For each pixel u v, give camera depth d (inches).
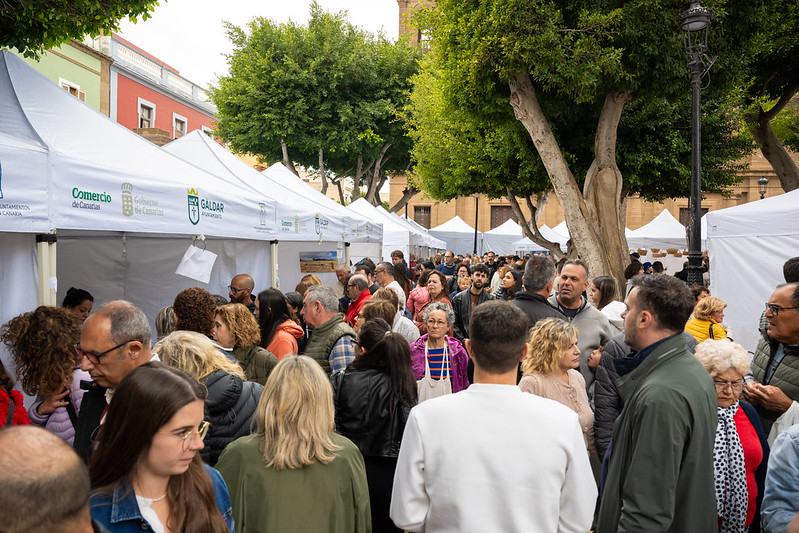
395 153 1024.2
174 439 59.6
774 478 74.6
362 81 908.0
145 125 796.0
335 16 907.4
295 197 320.5
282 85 881.5
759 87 587.5
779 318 116.0
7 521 33.1
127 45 744.3
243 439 90.7
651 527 75.5
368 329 132.2
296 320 217.5
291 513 84.8
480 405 74.2
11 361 136.5
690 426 79.0
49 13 190.2
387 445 122.8
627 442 84.4
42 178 133.3
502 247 1165.1
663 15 349.4
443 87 451.2
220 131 938.7
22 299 135.7
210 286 267.6
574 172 551.2
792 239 291.7
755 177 1349.7
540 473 70.2
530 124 411.2
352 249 589.9
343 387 125.6
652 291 87.0
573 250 688.4
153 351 107.6
